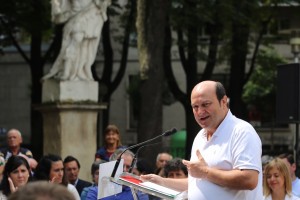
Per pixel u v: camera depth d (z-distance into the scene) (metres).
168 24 39.09
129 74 63.66
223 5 37.91
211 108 9.97
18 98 65.00
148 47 30.19
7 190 14.39
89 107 25.77
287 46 60.91
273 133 58.03
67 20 25.66
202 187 10.02
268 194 15.11
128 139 63.41
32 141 43.25
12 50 64.31
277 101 24.48
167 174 15.52
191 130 41.59
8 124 64.75
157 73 30.22
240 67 43.12
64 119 25.59
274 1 41.03
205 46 43.06
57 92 25.70
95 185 17.17
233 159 9.93
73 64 25.72
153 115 30.17
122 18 44.09
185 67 42.75
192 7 38.47
